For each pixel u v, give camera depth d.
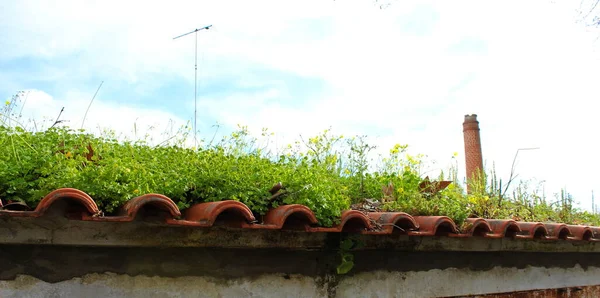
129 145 5.25
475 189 8.27
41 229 3.05
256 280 4.01
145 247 3.51
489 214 6.95
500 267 5.92
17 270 3.06
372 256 4.77
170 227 3.50
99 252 3.34
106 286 3.33
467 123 12.12
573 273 6.86
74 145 4.70
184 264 3.67
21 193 3.39
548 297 6.43
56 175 3.66
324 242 4.32
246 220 3.63
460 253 5.52
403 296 4.94
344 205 4.58
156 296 3.52
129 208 3.21
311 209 4.19
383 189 6.01
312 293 4.32
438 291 5.23
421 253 5.15
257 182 4.56
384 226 4.41
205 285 3.75
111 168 3.79
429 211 5.38
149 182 3.98
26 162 3.74
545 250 6.30
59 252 3.20
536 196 8.84
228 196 4.23
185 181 4.24
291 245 4.11
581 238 6.24
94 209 3.06
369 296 4.69
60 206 3.08
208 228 3.66
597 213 9.66
